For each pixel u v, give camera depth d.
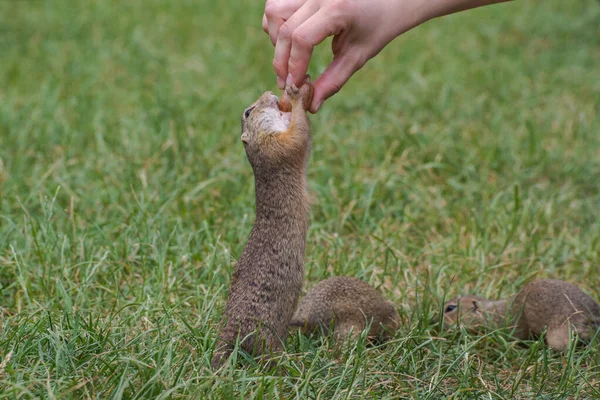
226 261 8.48
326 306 7.38
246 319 6.29
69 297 7.41
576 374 6.63
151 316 7.32
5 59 16.67
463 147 12.25
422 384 6.41
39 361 5.91
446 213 10.36
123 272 8.59
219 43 18.62
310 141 6.55
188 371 6.16
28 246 8.44
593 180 11.48
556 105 14.39
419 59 16.97
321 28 6.12
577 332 7.04
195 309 7.66
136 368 6.03
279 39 6.38
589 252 9.27
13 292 8.16
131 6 21.92
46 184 10.52
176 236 9.12
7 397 5.47
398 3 6.42
